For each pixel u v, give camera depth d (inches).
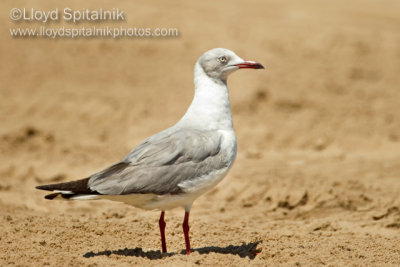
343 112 790.5
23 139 649.0
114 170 281.3
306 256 298.0
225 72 307.9
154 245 330.6
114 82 866.8
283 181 494.6
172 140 287.6
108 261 280.5
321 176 530.6
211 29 1037.2
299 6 1336.1
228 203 459.8
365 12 1337.4
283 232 359.6
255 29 1066.1
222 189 492.1
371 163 593.0
